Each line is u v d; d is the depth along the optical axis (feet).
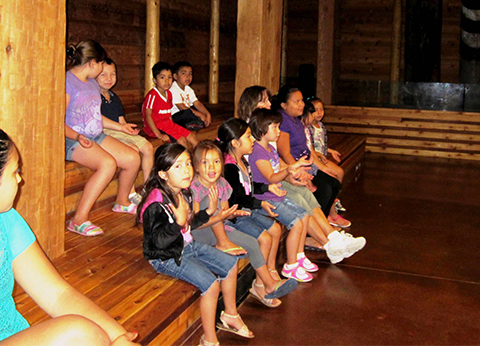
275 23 16.58
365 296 12.07
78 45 11.55
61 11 9.33
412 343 10.05
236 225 11.25
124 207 13.01
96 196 11.34
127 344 5.38
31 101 8.91
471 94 31.73
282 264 13.98
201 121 18.39
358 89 34.01
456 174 26.02
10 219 5.33
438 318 11.11
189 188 9.26
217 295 8.92
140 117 21.31
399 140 31.76
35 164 9.18
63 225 10.10
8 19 8.27
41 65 9.01
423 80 37.50
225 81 31.58
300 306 11.46
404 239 16.15
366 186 22.98
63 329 4.81
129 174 12.64
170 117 17.12
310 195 13.61
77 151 11.28
